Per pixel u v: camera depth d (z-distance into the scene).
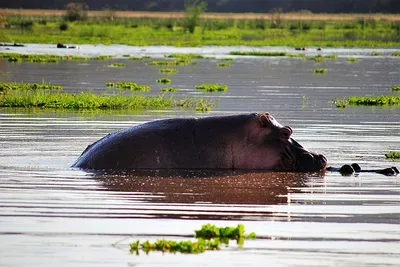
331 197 40.03
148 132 46.34
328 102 86.62
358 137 59.81
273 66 149.25
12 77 115.38
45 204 37.66
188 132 46.41
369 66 152.62
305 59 174.12
